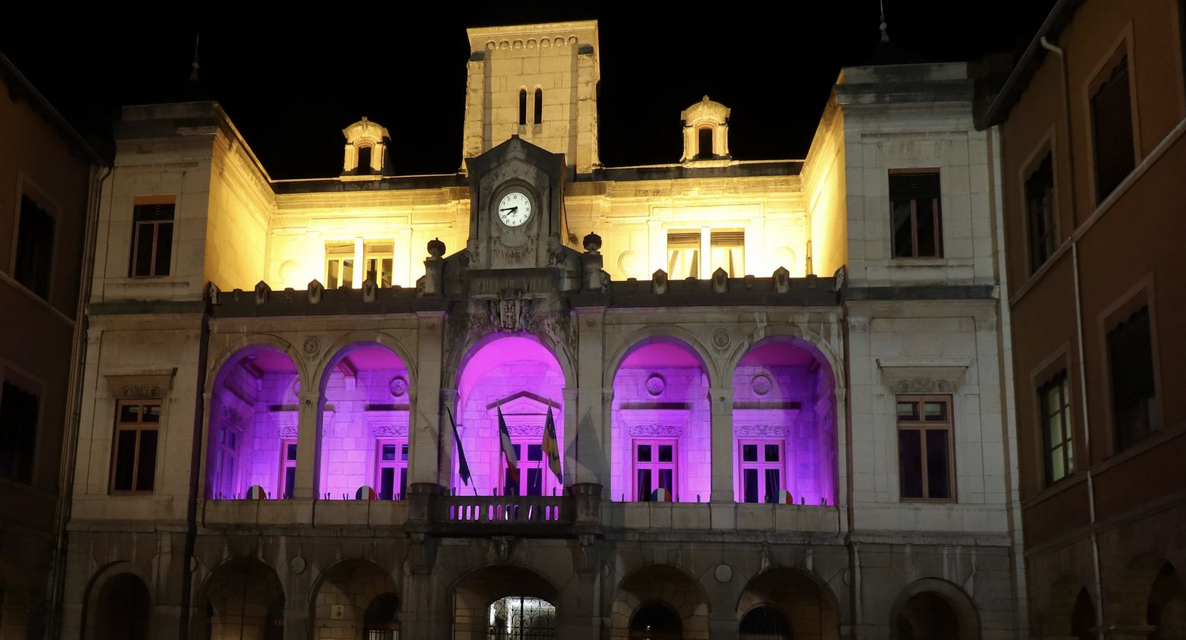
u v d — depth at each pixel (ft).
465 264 126.52
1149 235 86.74
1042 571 107.24
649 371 136.46
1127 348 90.89
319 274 145.79
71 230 126.72
